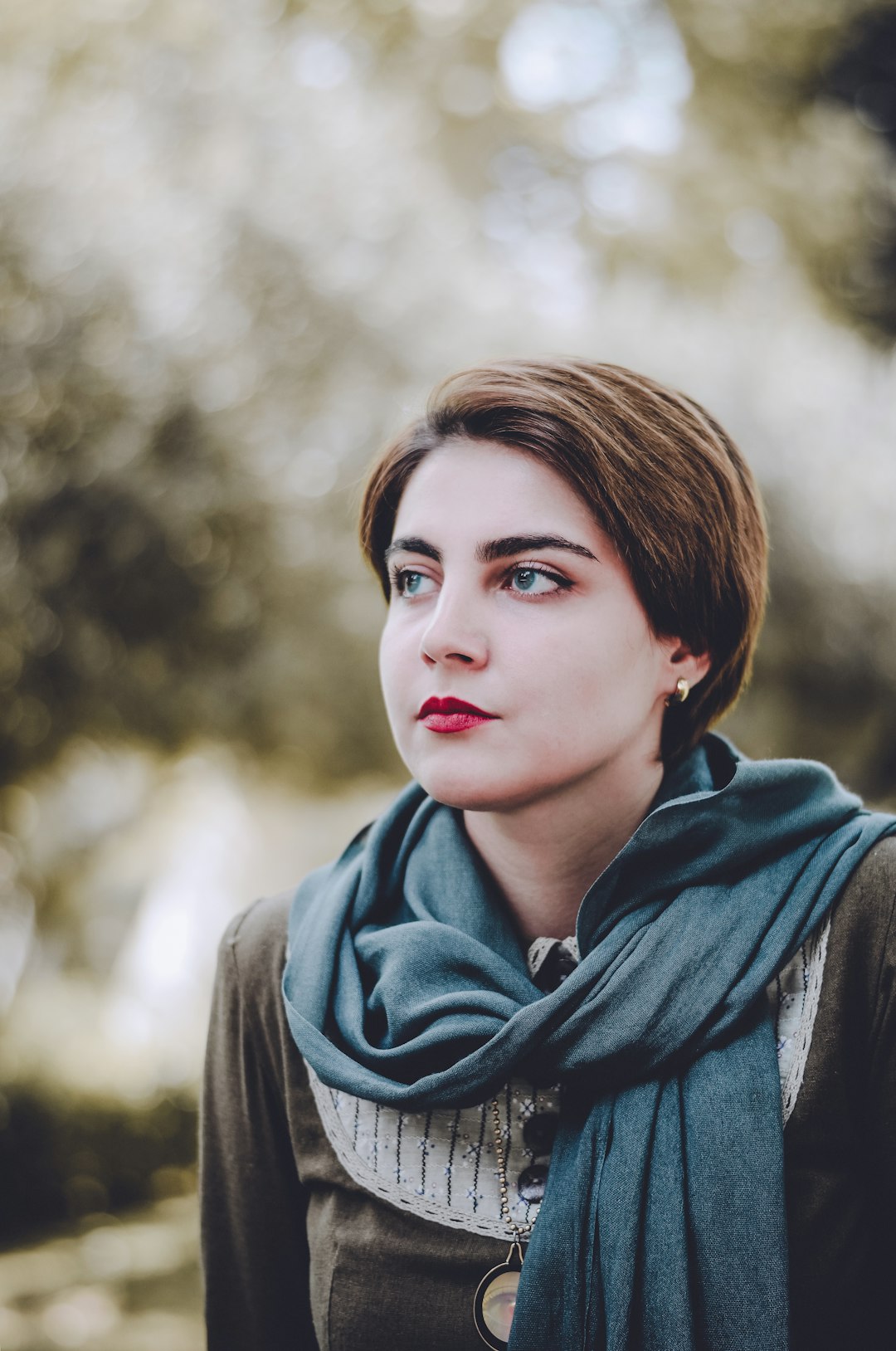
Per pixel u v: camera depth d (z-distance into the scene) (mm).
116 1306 4387
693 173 8320
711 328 5508
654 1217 910
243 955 1210
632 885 1007
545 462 967
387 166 4871
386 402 4438
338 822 8188
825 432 5426
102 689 4340
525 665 947
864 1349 946
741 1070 937
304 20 6504
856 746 5957
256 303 4250
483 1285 969
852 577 5480
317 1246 1051
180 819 7551
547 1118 1019
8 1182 5570
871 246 8695
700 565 1016
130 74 4410
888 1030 949
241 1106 1180
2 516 3875
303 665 4605
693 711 1102
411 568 1012
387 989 1025
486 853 1103
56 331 3807
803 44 8961
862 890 977
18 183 3781
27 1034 6520
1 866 6953
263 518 4246
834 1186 940
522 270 6719
